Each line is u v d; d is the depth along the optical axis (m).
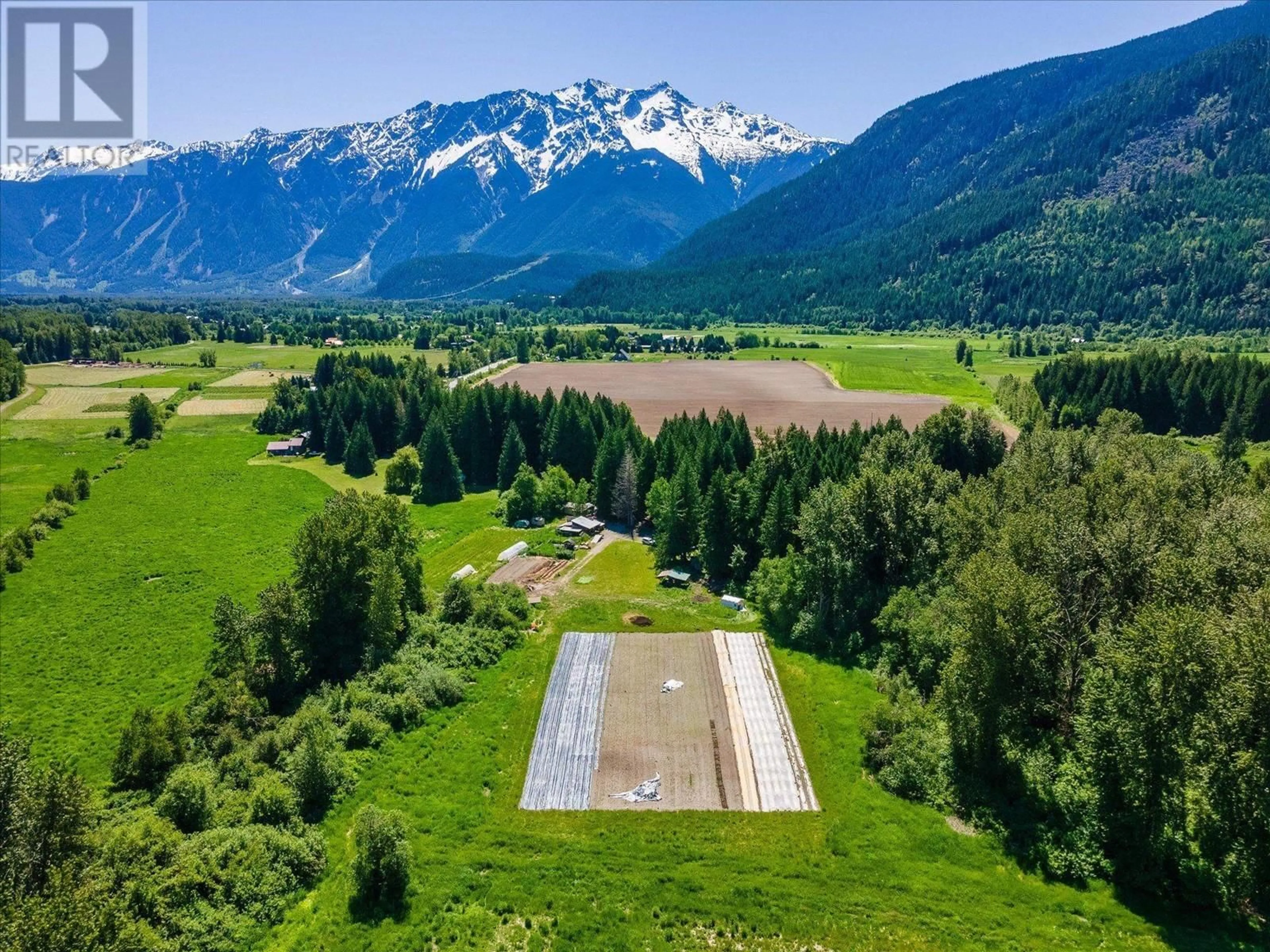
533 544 88.56
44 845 34.09
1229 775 35.97
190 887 36.38
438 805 44.66
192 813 41.44
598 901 37.97
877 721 49.84
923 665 55.03
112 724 56.59
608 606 71.31
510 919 36.91
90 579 82.94
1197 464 75.75
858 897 37.81
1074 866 38.75
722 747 50.19
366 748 49.69
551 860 40.56
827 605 64.56
